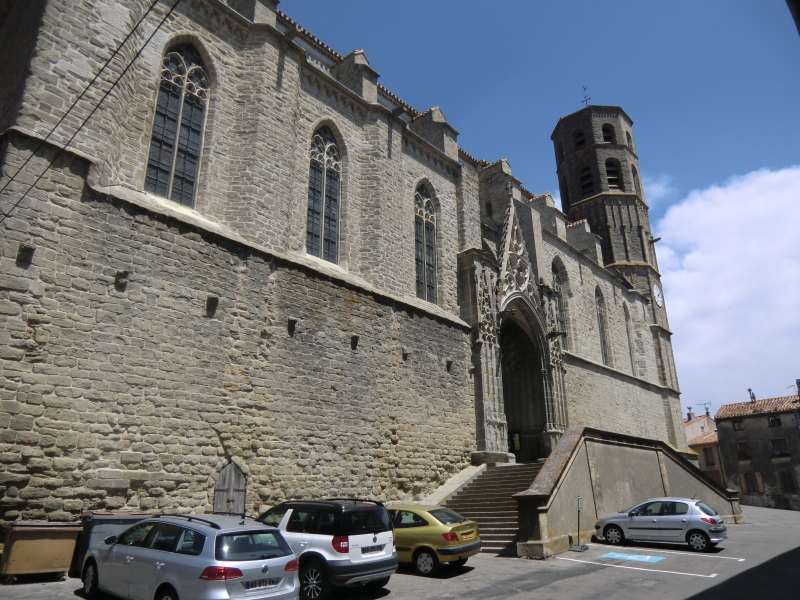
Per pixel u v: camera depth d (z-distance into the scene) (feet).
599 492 60.29
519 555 48.55
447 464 68.54
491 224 100.73
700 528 52.29
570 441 59.47
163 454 42.06
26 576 33.17
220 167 55.36
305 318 55.72
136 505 39.91
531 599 33.30
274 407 50.70
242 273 51.11
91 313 40.06
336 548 32.78
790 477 162.61
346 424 56.95
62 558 34.01
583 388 107.65
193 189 53.42
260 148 56.80
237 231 53.83
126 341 41.57
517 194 106.52
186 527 27.45
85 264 40.45
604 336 125.90
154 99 50.80
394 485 60.70
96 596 30.48
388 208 71.87
